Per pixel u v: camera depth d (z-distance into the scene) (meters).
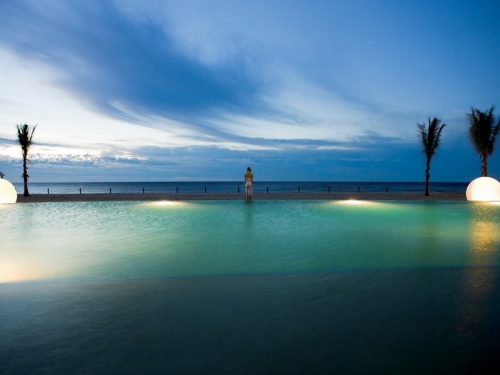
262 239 8.43
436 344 3.07
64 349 3.02
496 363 2.77
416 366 2.73
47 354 2.94
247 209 15.47
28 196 23.08
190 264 5.94
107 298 4.24
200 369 2.70
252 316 3.68
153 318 3.64
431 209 15.41
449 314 3.71
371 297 4.25
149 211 14.60
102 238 8.53
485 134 23.22
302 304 4.03
